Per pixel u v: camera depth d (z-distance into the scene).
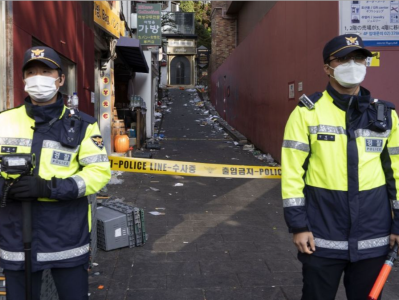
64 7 5.72
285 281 4.05
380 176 2.37
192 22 41.78
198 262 4.51
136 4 16.88
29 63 2.33
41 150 2.32
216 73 24.47
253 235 5.44
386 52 5.14
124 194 7.54
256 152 12.35
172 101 29.03
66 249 2.33
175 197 7.43
